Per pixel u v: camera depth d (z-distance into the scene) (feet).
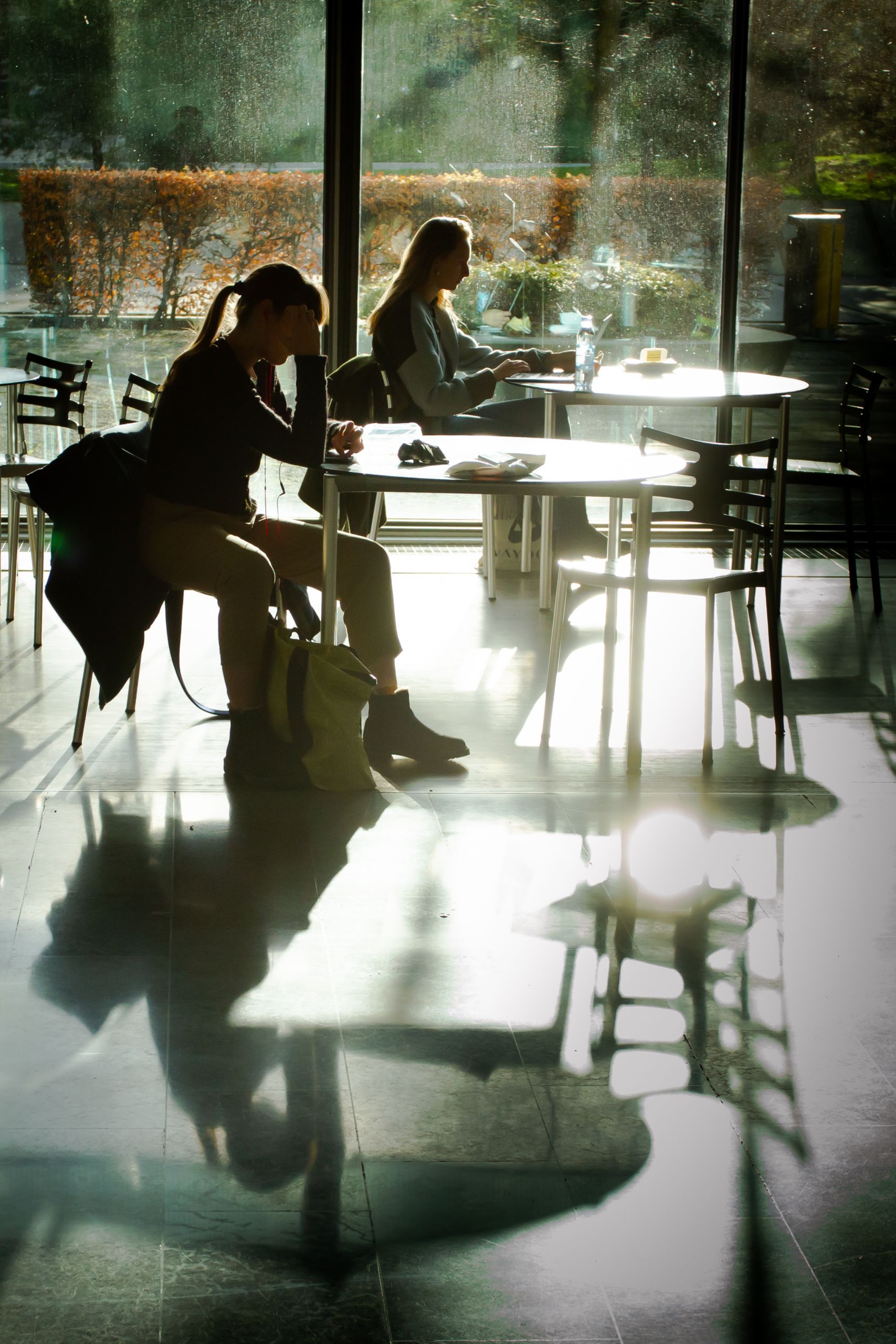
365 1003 8.27
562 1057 7.75
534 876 10.12
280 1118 7.11
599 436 21.94
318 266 20.81
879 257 21.50
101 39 19.72
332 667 11.60
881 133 21.02
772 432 21.93
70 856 10.23
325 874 10.06
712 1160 6.86
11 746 12.53
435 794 11.71
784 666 15.87
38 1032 7.86
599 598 18.71
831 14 20.58
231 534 11.81
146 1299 5.81
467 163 20.71
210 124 20.16
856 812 11.51
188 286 20.66
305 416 11.81
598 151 20.84
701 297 21.47
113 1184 6.55
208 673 14.96
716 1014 8.26
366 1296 5.86
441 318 18.03
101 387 20.85
